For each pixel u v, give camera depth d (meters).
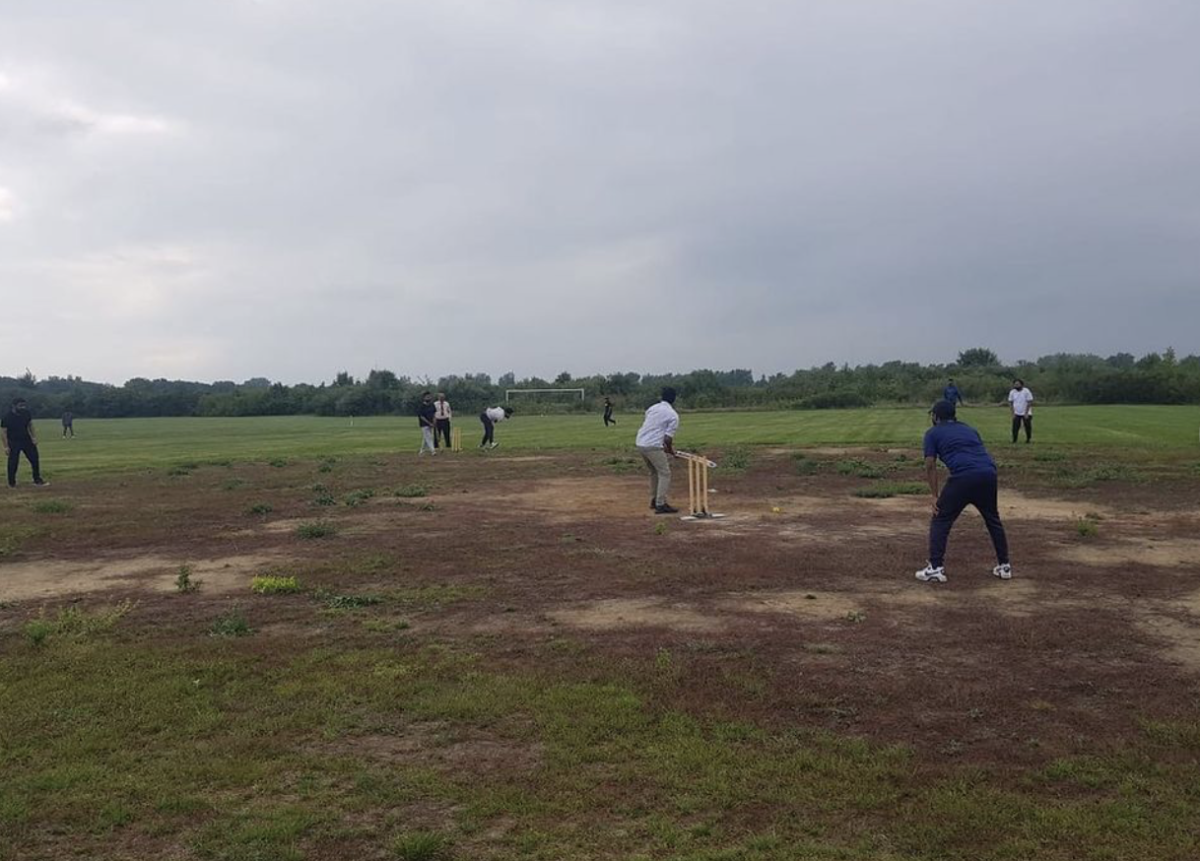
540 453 29.17
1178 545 11.48
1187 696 6.00
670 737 5.42
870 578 9.72
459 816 4.51
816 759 5.07
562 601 8.89
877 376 96.50
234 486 20.38
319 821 4.46
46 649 7.41
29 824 4.48
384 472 23.59
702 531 12.97
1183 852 4.07
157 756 5.27
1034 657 6.89
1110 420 43.25
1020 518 13.83
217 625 7.99
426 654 7.18
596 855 4.12
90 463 28.83
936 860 4.04
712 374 110.31
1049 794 4.65
